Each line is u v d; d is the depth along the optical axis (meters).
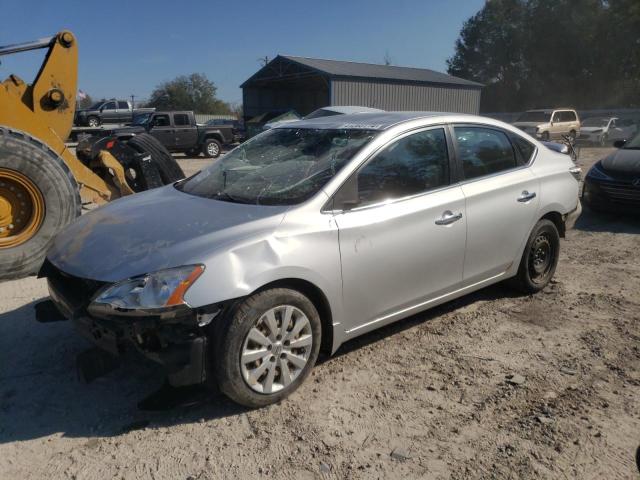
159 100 77.56
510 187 4.46
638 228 7.93
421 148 3.94
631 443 2.90
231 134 23.47
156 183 7.60
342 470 2.70
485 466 2.73
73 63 6.43
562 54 47.84
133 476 2.66
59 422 3.09
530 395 3.37
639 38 43.28
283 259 3.08
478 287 4.41
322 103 40.28
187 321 2.86
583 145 25.33
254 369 3.09
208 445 2.89
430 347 4.02
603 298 5.02
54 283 3.36
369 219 3.48
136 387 3.45
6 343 4.02
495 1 52.44
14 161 5.28
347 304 3.46
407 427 3.04
